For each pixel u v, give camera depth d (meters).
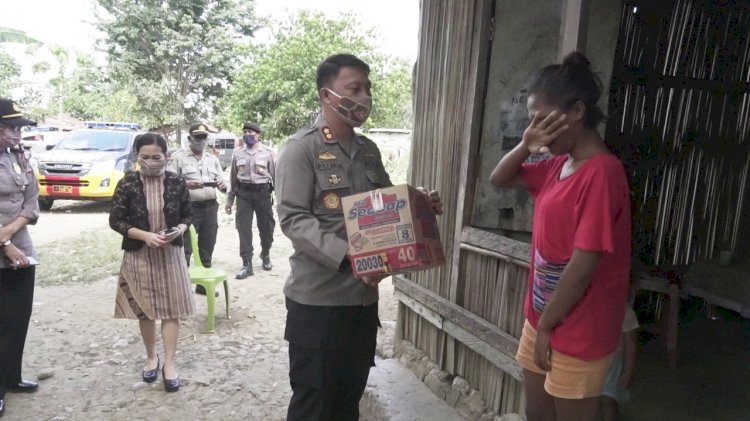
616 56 3.22
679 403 2.85
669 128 3.61
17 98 29.44
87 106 28.19
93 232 8.37
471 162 2.85
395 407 2.90
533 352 1.84
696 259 3.97
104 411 3.27
